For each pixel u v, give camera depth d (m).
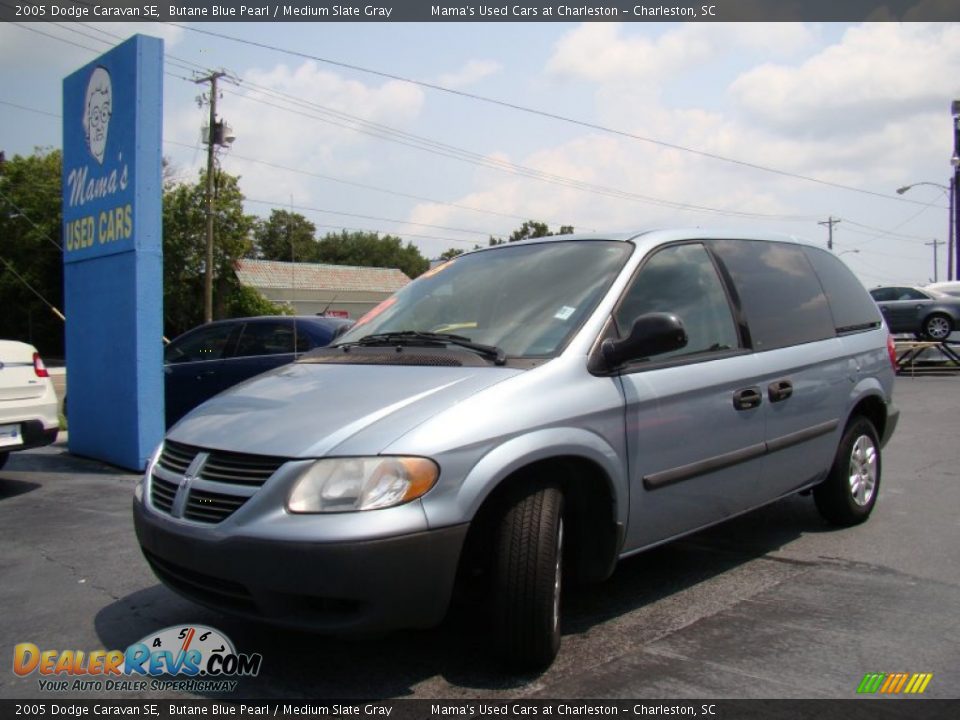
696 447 3.99
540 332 3.75
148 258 8.05
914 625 3.77
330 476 2.96
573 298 3.91
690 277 4.33
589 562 3.65
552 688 3.19
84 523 6.06
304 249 81.50
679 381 3.91
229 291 45.28
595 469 3.49
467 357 3.62
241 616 3.07
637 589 4.32
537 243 4.63
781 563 4.74
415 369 3.62
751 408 4.33
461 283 4.49
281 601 2.96
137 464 8.03
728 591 4.27
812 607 4.02
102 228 8.50
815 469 5.01
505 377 3.39
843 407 5.16
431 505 2.96
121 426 8.26
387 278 54.75
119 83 8.20
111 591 4.51
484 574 3.29
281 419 3.30
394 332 4.24
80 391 8.98
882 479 7.07
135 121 7.94
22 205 45.62
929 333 19.48
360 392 3.42
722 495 4.21
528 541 3.16
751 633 3.70
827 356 5.01
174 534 3.19
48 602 4.36
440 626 3.84
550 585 3.19
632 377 3.72
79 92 8.95
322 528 2.88
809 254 5.44
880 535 5.29
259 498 2.99
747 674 3.28
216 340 9.16
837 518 5.42
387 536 2.87
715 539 5.27
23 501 6.86
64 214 9.26
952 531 5.37
